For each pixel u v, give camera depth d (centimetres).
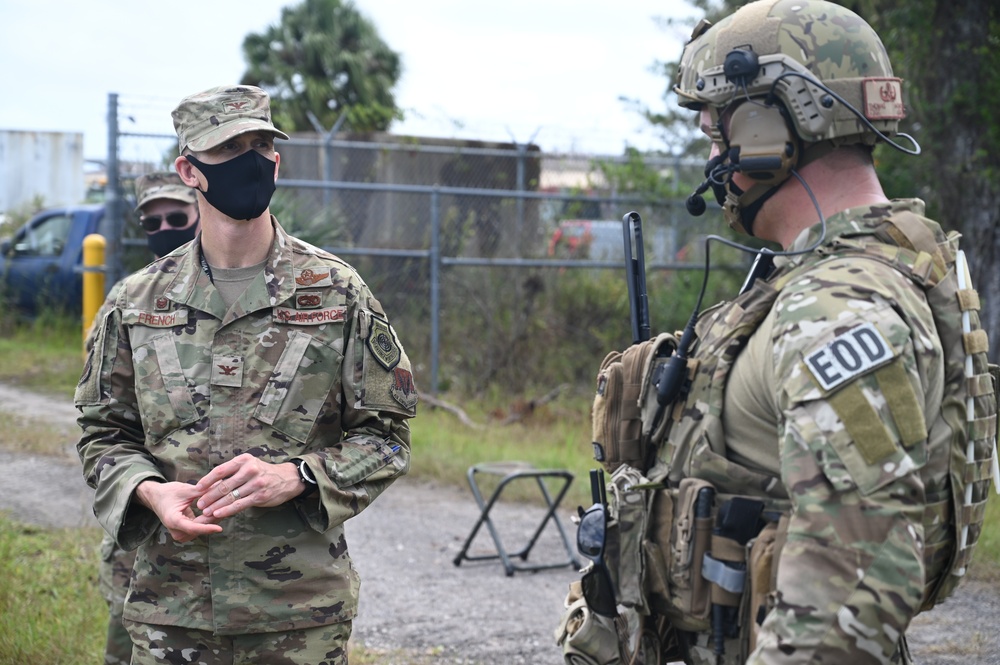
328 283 262
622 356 206
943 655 442
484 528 653
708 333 188
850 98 179
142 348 259
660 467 193
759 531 176
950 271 175
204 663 248
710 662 185
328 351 258
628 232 227
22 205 1509
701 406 183
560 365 1112
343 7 2195
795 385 156
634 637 193
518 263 1046
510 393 1076
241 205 254
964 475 169
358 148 1223
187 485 238
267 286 258
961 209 917
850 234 176
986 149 904
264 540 248
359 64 2123
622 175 1168
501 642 458
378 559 580
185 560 249
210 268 262
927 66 911
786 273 179
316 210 1066
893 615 145
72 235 1291
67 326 1272
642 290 226
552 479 749
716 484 182
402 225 1196
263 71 2169
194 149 252
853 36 182
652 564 189
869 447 149
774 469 174
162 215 392
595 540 192
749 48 182
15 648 395
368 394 259
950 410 168
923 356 158
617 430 200
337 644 255
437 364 1039
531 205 1173
